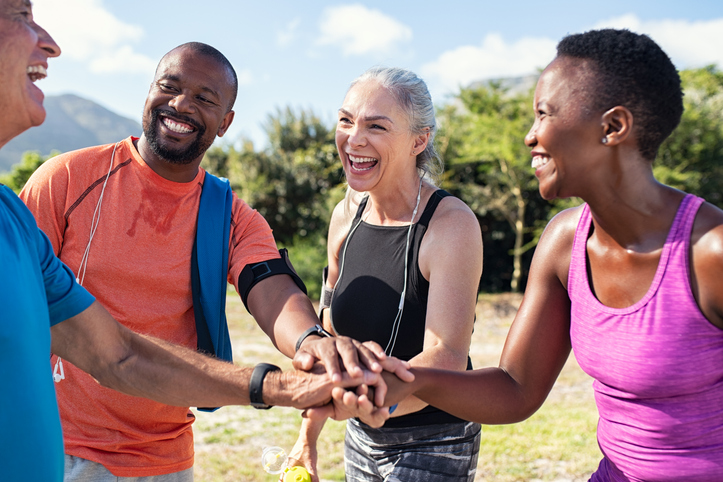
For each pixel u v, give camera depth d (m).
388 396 1.66
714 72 20.67
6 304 1.19
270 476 4.50
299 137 24.39
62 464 1.34
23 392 1.21
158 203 2.23
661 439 1.39
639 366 1.35
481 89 22.59
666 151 18.77
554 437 5.43
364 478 2.27
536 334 1.68
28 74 1.43
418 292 2.14
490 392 1.67
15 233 1.32
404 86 2.16
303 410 1.74
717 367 1.31
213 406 1.80
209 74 2.24
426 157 2.36
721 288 1.25
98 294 2.15
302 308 2.14
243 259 2.30
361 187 2.22
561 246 1.61
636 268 1.37
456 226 2.08
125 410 2.10
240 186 22.34
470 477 2.15
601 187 1.36
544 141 1.37
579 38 1.36
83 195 2.17
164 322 2.21
